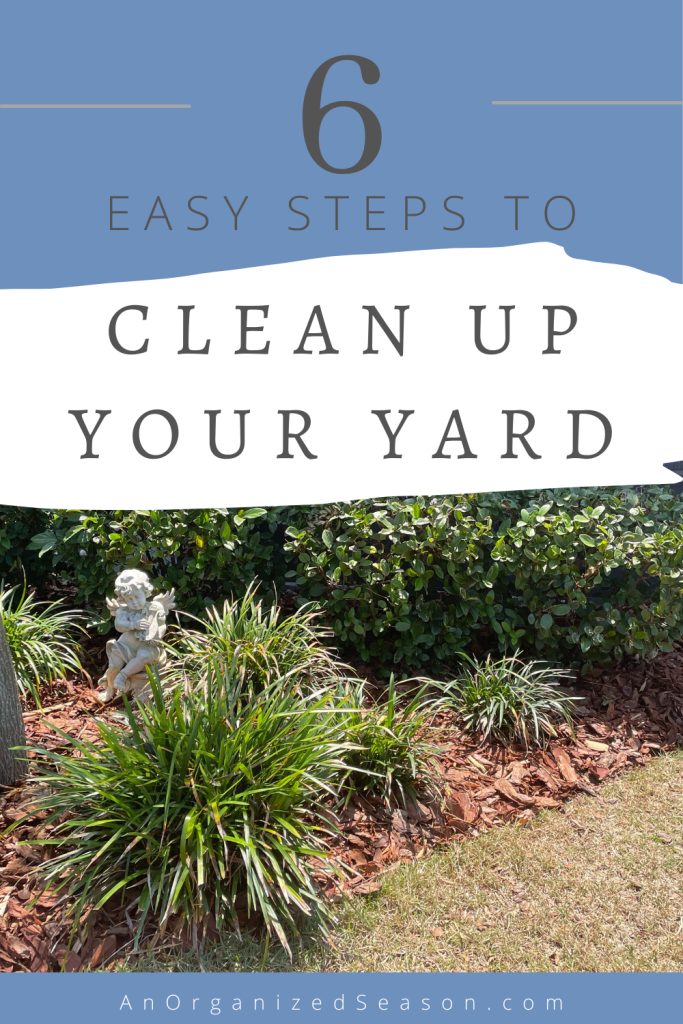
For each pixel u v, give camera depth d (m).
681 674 5.89
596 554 5.27
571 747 4.91
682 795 4.57
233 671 4.23
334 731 3.94
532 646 5.80
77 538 5.31
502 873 3.85
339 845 3.84
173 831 3.36
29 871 3.39
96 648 5.48
